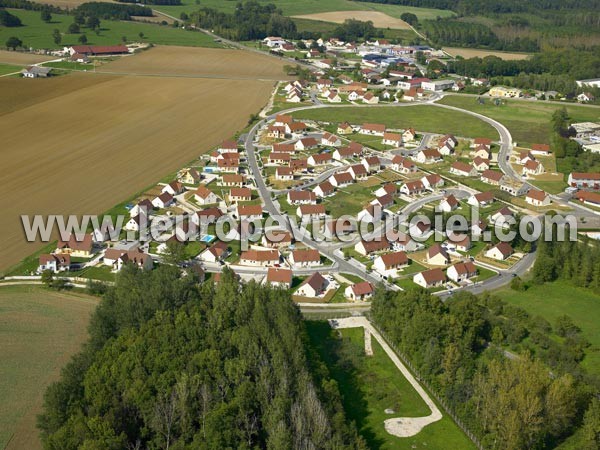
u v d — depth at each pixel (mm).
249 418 116062
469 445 122312
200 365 124062
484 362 141875
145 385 118375
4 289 173000
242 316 143375
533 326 160250
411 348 146625
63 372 126938
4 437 117312
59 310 162375
